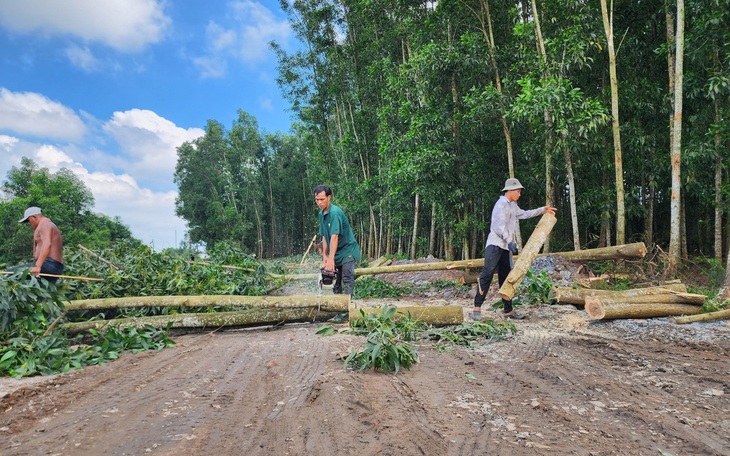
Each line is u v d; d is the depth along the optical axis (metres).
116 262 7.33
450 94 12.62
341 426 2.41
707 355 3.89
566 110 9.24
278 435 2.31
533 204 14.20
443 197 12.82
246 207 46.56
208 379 3.39
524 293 6.80
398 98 14.90
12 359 3.79
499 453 2.12
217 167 47.97
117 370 3.78
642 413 2.64
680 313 5.23
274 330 5.50
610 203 10.90
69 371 3.79
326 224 5.94
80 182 39.84
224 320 5.47
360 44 18.84
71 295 5.86
